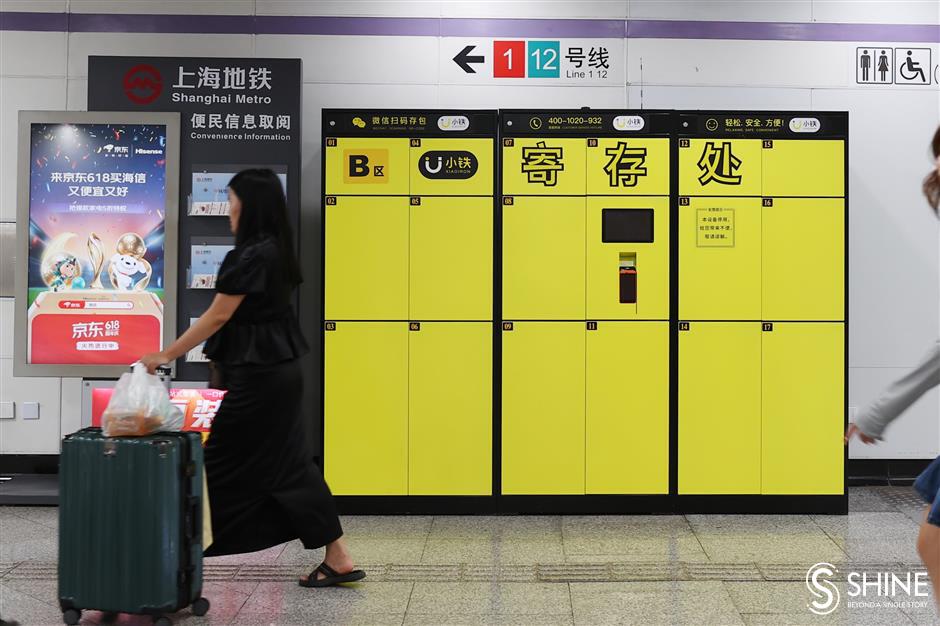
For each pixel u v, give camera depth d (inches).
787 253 195.9
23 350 204.1
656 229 195.6
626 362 195.9
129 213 204.1
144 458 122.4
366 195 196.2
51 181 204.2
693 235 195.6
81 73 230.2
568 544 173.0
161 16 230.2
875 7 231.5
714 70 231.1
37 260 204.2
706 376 195.9
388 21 230.5
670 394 195.8
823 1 231.1
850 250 231.6
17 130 216.4
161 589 122.3
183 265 205.6
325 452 195.9
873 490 224.8
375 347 196.4
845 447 195.6
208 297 205.5
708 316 195.9
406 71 230.8
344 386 196.2
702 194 195.8
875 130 231.8
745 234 195.8
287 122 204.8
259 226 136.0
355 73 230.8
